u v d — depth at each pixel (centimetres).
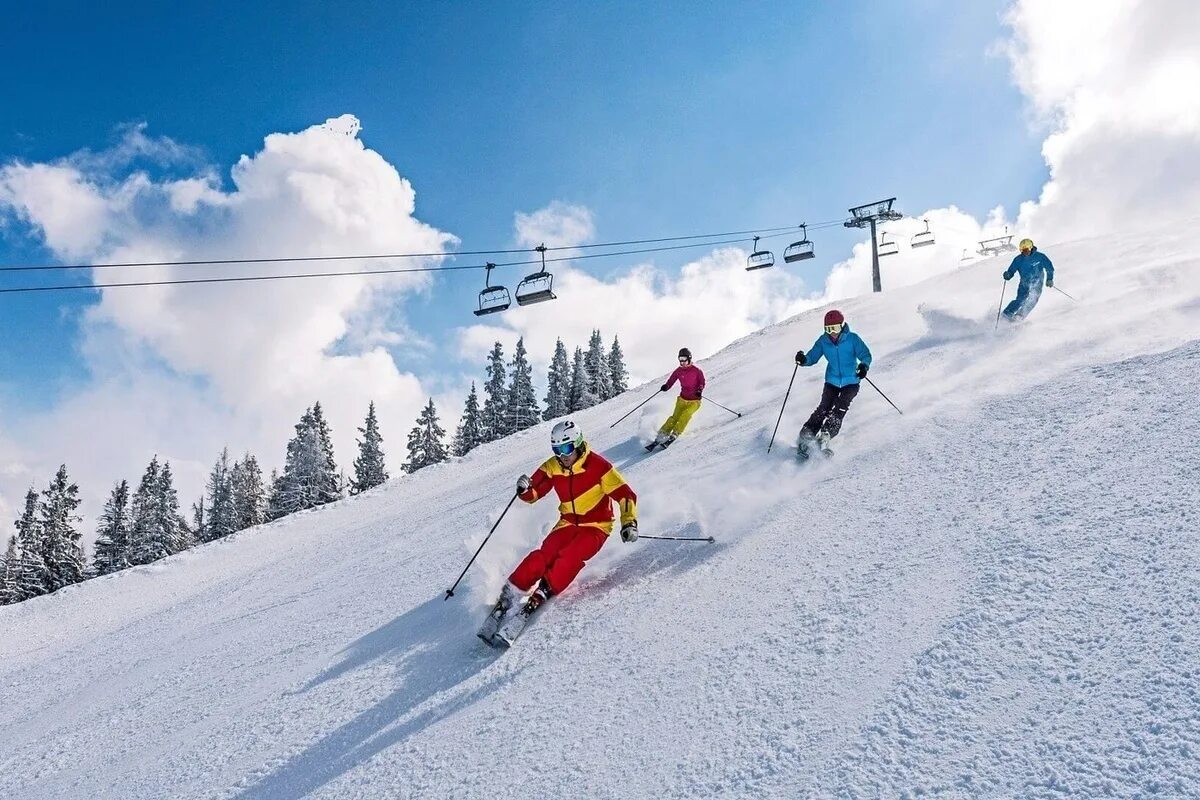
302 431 5641
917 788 241
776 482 617
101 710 648
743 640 369
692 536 548
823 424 658
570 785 300
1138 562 321
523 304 2144
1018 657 288
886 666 309
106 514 5503
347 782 356
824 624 358
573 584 531
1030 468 456
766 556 462
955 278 2062
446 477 2136
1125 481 396
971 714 267
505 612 473
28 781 518
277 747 418
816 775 261
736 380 1564
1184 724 232
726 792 267
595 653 411
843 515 486
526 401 5712
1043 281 931
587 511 521
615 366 6469
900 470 532
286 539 1820
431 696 423
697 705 328
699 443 970
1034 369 675
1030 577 338
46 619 1575
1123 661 268
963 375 747
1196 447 403
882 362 958
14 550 4891
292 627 714
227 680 595
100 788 453
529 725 356
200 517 7381
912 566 386
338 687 481
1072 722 249
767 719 302
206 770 420
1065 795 221
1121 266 1214
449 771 338
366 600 723
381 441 6066
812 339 1820
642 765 299
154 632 1025
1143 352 598
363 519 1755
